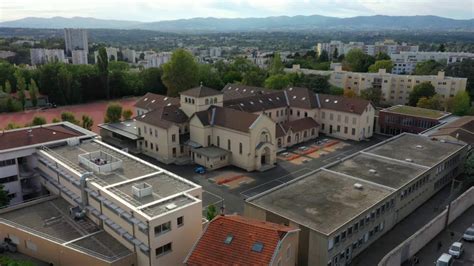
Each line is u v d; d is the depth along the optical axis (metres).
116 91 173.25
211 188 74.75
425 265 48.25
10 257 51.94
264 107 109.44
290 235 41.97
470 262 47.88
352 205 53.56
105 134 106.81
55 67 161.00
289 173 82.81
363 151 75.94
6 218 54.91
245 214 55.19
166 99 110.50
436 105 127.31
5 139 66.06
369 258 52.25
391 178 63.19
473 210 62.50
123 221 47.44
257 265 37.53
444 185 75.00
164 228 44.81
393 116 111.00
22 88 148.88
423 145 80.31
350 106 108.12
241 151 84.06
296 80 154.38
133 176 55.38
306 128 106.00
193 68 148.38
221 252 39.88
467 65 171.62
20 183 65.38
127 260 45.28
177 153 89.88
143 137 94.56
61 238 49.81
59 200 60.28
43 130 71.88
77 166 58.44
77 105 158.12
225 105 101.06
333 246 47.09
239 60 193.00
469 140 82.19
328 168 67.19
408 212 63.94
